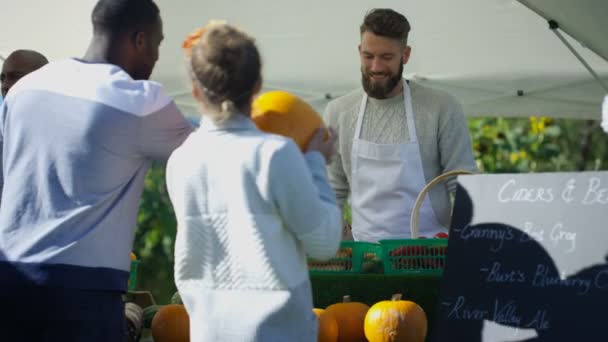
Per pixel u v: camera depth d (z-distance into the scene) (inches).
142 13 177.0
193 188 155.0
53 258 163.3
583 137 700.7
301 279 152.0
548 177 174.6
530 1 303.1
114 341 168.9
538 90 380.5
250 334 148.8
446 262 178.7
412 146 254.5
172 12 336.2
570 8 279.7
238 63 149.3
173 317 200.4
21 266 164.1
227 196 151.4
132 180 172.6
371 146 257.4
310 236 150.7
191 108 384.8
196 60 150.9
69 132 167.2
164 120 171.0
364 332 198.8
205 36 151.2
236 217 150.5
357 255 209.3
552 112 394.3
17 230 167.2
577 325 162.9
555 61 362.9
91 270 165.2
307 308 151.9
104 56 176.2
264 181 148.3
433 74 377.7
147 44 178.2
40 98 170.7
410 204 254.4
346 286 209.6
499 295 171.9
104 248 167.2
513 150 637.9
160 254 660.1
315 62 370.0
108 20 176.1
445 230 255.0
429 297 201.9
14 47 325.7
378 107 259.8
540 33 343.6
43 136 168.7
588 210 168.6
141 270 656.4
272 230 149.3
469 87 382.9
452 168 252.7
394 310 190.7
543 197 173.6
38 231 165.8
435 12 336.5
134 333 206.4
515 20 336.8
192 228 155.1
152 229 656.4
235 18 342.6
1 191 180.5
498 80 377.1
